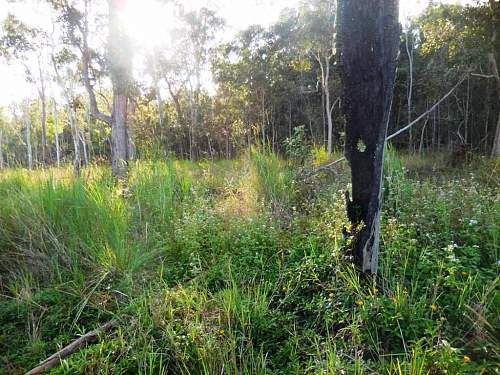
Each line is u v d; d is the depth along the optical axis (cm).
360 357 237
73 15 1102
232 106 2325
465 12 1561
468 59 1798
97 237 440
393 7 284
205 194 686
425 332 239
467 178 801
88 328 325
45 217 461
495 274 311
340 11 298
